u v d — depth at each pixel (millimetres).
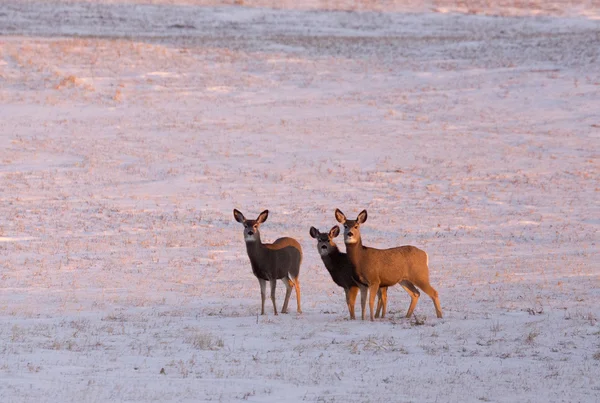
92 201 58594
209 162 71250
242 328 25766
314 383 18141
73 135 79250
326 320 27656
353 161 72438
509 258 44344
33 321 26750
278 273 29219
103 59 109312
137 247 46562
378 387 17953
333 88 102188
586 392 17875
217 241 48500
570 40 129125
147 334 24188
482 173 69062
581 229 52719
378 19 159375
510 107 92062
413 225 53406
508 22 158625
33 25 139125
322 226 52719
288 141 78875
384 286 27406
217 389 17094
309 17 159125
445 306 30656
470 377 19094
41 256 43688
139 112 88875
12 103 89562
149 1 164500
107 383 17250
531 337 23562
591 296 32656
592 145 77875
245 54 119188
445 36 142500
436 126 85062
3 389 16141
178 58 113250
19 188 61719
